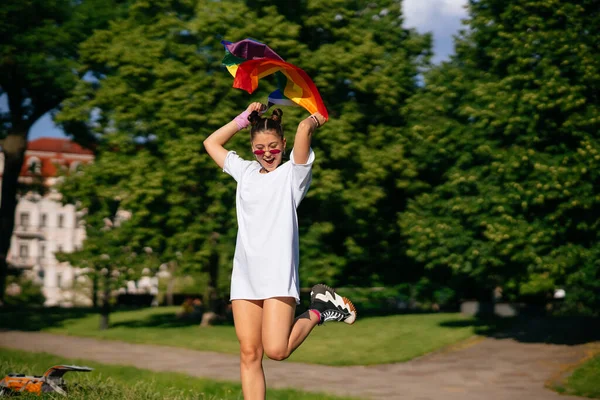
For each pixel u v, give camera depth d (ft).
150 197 73.31
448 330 68.18
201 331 76.89
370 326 74.33
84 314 109.81
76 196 79.92
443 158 67.05
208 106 75.20
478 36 61.62
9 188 118.21
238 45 12.52
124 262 78.64
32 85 96.89
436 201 66.08
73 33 95.09
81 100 81.05
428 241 64.13
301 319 12.77
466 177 60.18
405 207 89.40
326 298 13.28
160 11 81.30
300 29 78.89
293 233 12.46
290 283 12.24
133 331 78.54
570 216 53.31
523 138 55.11
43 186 136.98
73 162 288.10
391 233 89.71
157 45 76.69
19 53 94.02
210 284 86.58
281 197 12.48
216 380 38.17
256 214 12.53
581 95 52.70
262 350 12.93
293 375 44.34
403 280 93.91
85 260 79.05
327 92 79.20
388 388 38.68
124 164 77.10
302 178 12.59
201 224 76.54
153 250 80.28
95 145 107.55
